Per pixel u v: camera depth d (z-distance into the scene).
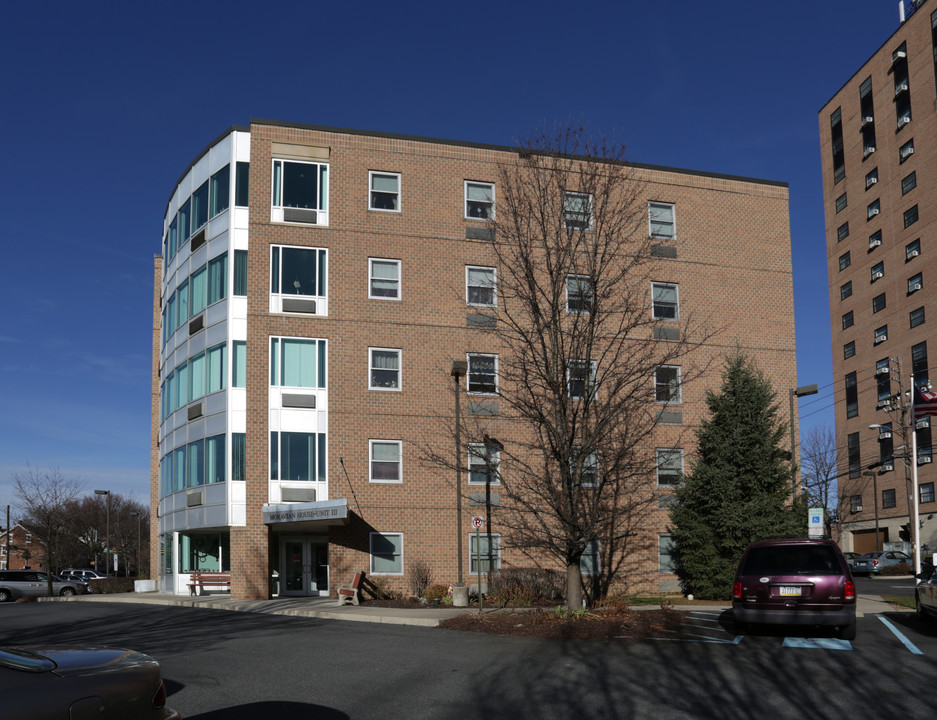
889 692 9.57
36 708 4.49
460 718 8.45
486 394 27.91
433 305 28.45
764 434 25.67
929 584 16.16
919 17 59.31
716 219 31.28
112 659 5.26
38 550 82.38
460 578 23.09
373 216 28.64
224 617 20.73
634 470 23.81
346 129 28.98
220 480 27.38
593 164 22.30
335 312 27.94
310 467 27.08
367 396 27.62
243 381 27.50
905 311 60.09
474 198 29.47
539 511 20.75
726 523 24.62
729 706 8.95
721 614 18.55
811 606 13.68
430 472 27.50
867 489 63.34
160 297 41.22
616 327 28.34
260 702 9.24
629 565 27.89
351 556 26.67
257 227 27.97
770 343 30.98
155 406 40.75
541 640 14.54
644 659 12.13
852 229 66.62
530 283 19.59
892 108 62.03
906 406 52.91
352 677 10.77
